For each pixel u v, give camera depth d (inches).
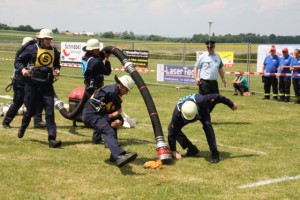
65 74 1039.6
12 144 326.6
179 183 245.1
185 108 282.4
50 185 236.7
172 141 296.5
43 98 321.7
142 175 258.4
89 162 282.5
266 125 439.2
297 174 266.4
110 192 227.8
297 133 400.2
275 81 655.8
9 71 1063.6
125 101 591.5
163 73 829.2
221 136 379.9
